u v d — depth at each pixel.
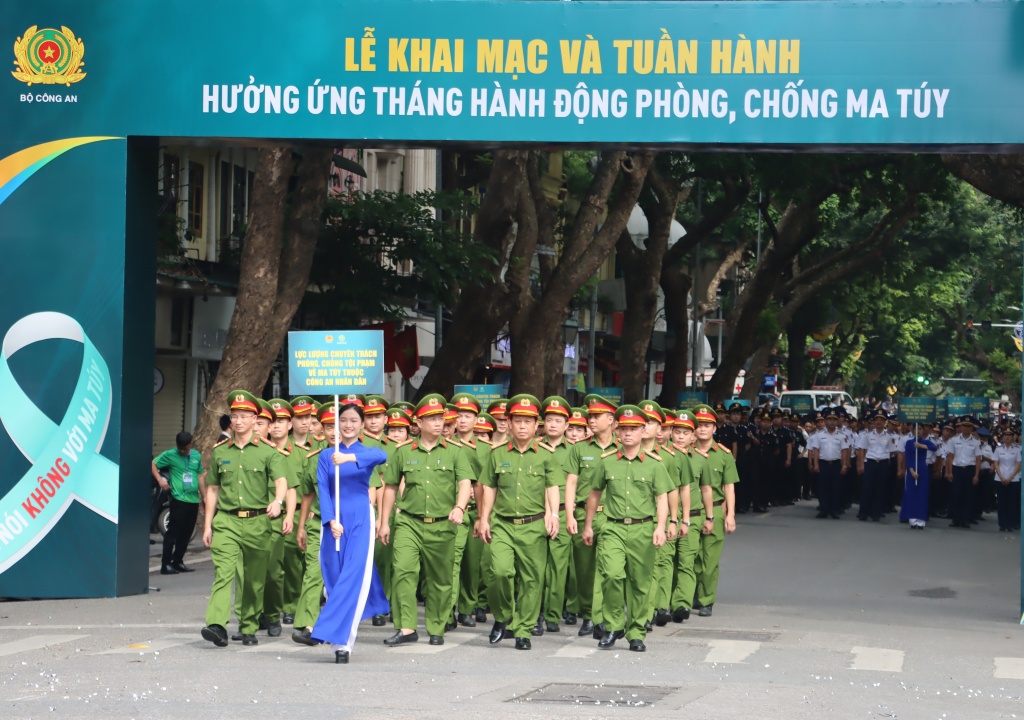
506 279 28.03
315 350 12.12
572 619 14.47
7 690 9.80
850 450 30.44
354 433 11.88
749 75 15.55
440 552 12.66
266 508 12.29
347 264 27.28
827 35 15.45
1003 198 22.70
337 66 15.91
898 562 21.61
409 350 32.62
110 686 9.98
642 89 15.65
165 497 21.56
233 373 21.23
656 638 13.37
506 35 15.77
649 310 35.81
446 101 15.84
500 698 9.70
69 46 16.16
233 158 30.77
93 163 16.16
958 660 12.39
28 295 16.17
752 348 41.84
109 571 15.97
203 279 27.50
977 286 66.25
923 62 15.34
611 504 12.34
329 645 12.42
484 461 13.57
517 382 28.88
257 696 9.62
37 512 16.06
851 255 43.41
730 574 19.48
